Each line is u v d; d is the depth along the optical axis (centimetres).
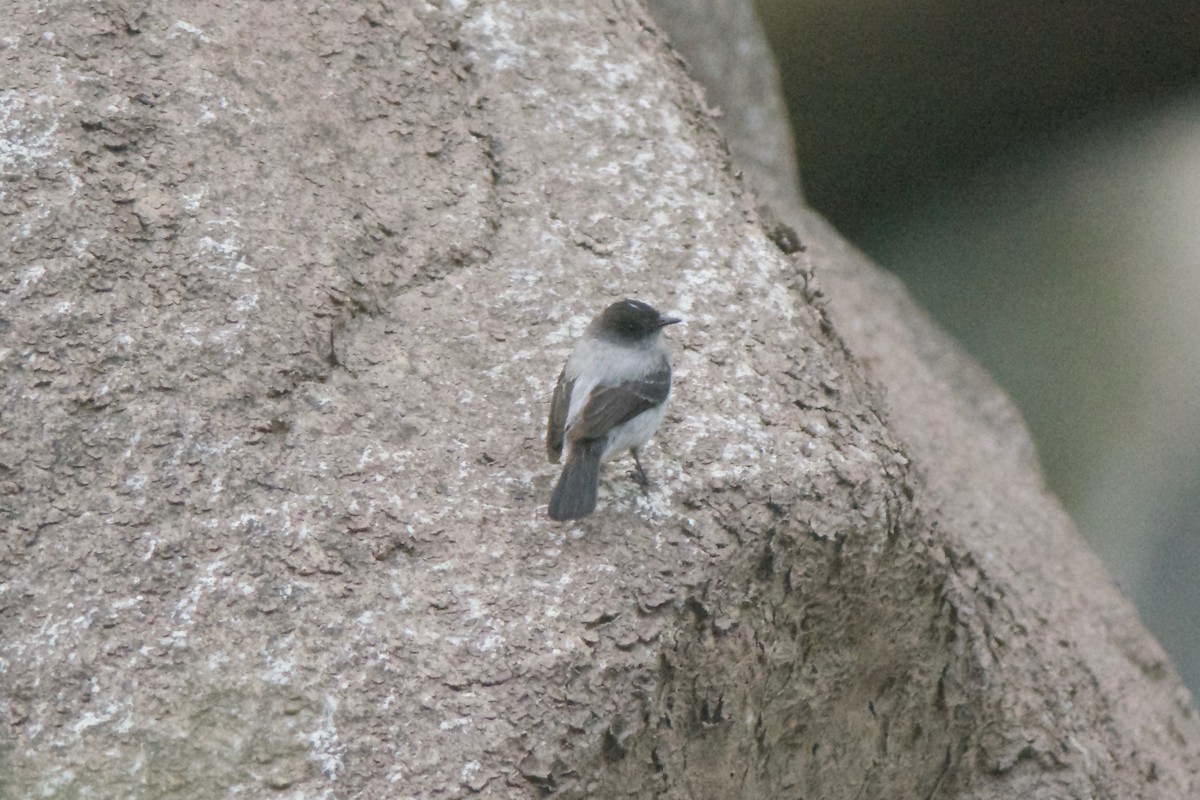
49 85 1043
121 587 881
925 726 1162
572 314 1092
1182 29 2262
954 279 2378
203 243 1022
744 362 1091
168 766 836
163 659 861
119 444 929
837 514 1016
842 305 1739
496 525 957
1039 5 2203
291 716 857
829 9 2178
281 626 883
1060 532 1653
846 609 1056
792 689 1052
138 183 1034
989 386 1922
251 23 1158
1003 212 2420
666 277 1135
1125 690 1421
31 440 918
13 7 1075
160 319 982
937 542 1132
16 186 995
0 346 941
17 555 883
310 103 1138
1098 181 2389
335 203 1095
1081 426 2247
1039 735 1212
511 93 1223
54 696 844
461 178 1159
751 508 994
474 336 1064
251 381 977
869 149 2361
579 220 1159
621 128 1231
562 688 889
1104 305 2308
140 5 1114
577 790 881
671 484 996
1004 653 1223
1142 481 2194
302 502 935
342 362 1021
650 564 952
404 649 887
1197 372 2225
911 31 2206
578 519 950
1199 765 1427
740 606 984
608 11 1337
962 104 2320
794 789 1095
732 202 1221
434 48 1225
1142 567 2145
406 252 1098
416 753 854
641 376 977
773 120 2069
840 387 1108
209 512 918
